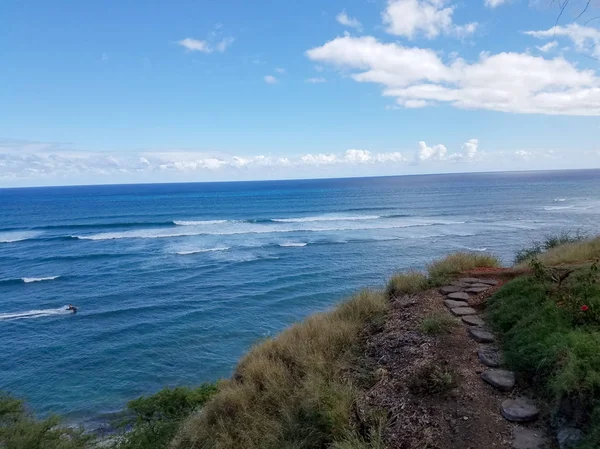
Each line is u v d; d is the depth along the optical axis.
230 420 5.07
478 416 3.48
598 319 4.04
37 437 6.55
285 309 20.66
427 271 8.21
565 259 7.11
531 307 4.84
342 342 5.77
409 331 5.38
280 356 6.13
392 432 3.65
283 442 4.10
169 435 6.19
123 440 6.95
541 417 3.29
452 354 4.52
